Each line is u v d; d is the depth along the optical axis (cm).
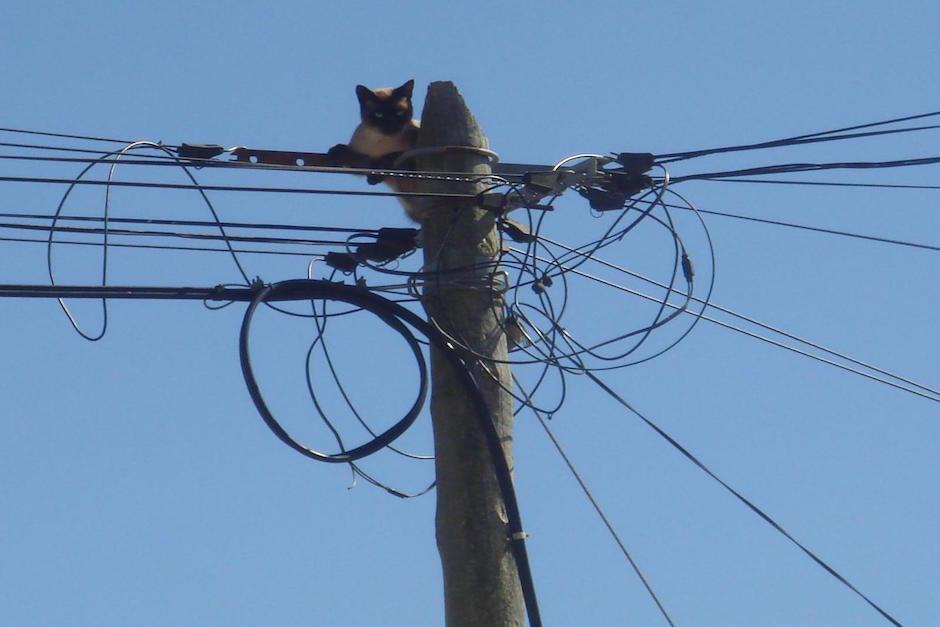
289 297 1945
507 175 2002
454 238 1950
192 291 1936
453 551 1827
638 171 2027
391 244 2120
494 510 1838
